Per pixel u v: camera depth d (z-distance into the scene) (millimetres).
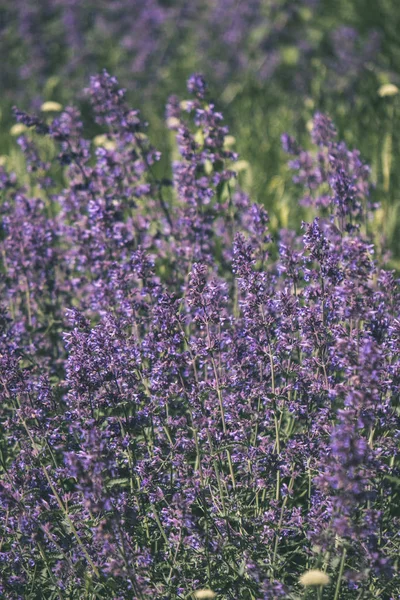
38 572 7652
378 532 7414
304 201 12547
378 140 15961
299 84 20578
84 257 10766
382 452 7344
